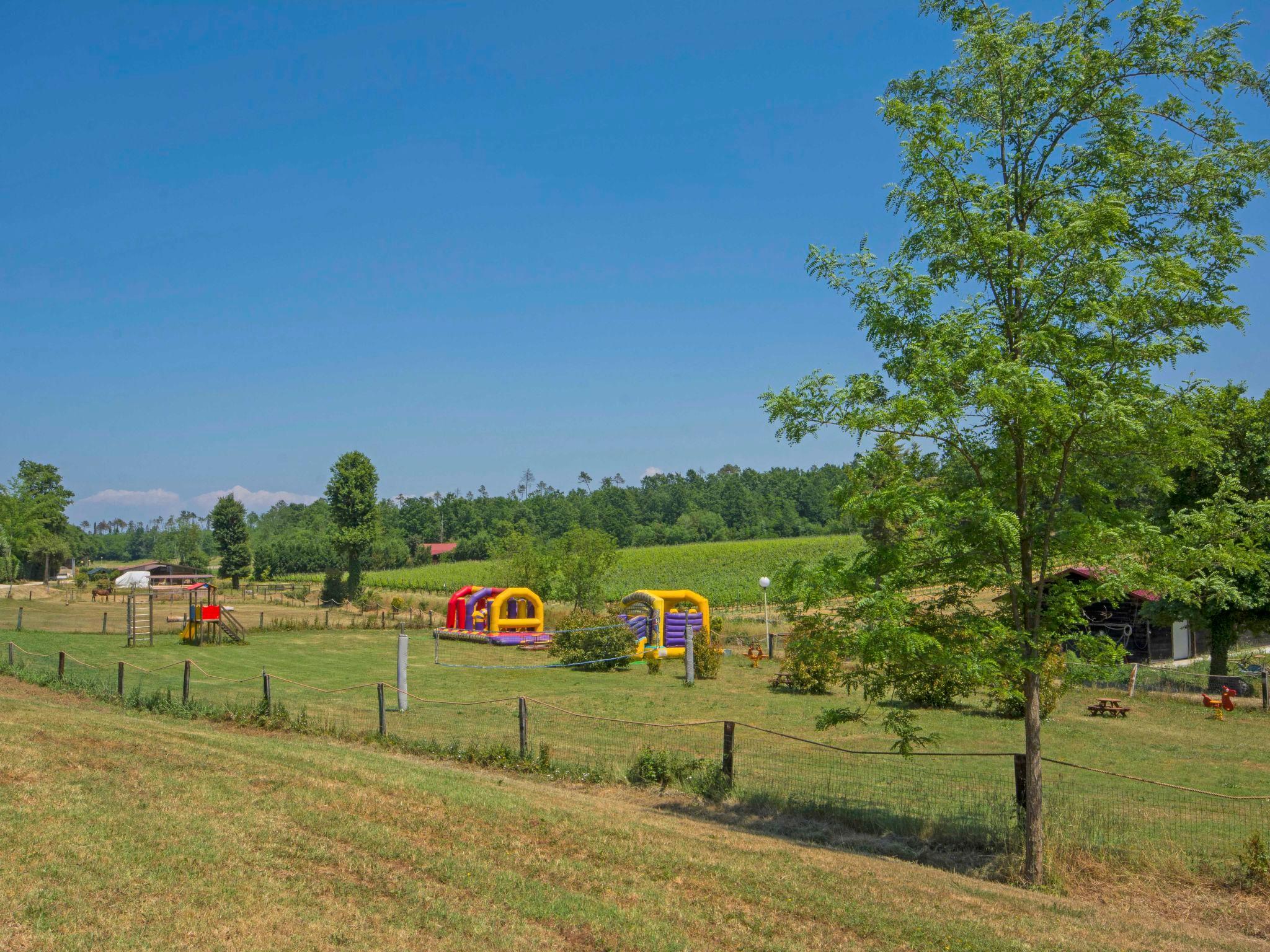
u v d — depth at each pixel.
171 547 176.50
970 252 10.34
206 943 6.36
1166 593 9.79
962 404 10.14
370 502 78.75
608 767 14.63
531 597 42.12
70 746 12.08
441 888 7.80
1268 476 24.45
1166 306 9.58
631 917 7.43
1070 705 25.64
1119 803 13.59
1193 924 8.87
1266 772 16.73
